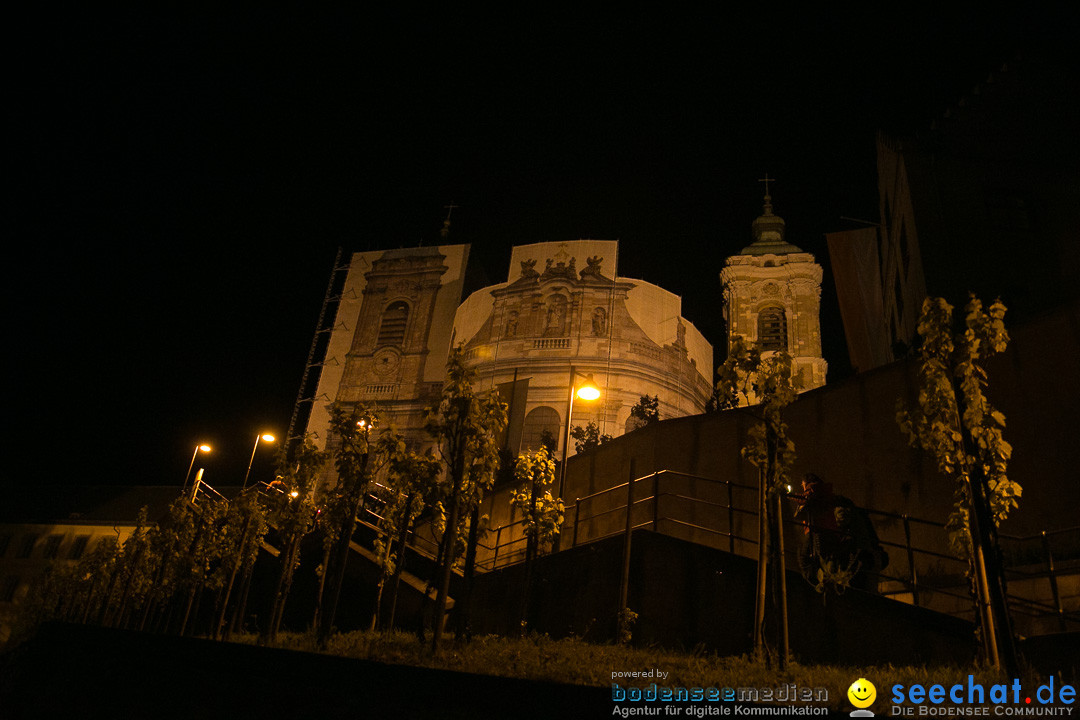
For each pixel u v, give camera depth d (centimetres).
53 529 5525
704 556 1162
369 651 952
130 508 5650
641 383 5216
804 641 991
